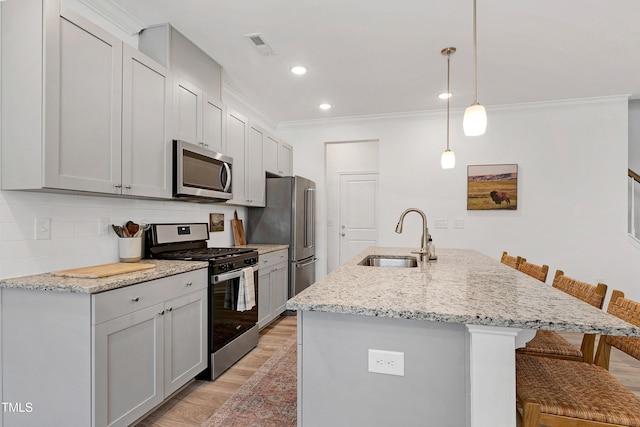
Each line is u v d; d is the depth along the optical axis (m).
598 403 1.16
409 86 3.60
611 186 3.91
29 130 1.62
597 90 3.68
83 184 1.79
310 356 1.29
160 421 2.00
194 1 2.20
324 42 2.71
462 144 4.36
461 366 1.14
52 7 1.63
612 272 3.89
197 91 2.73
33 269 1.85
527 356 1.57
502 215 4.22
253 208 4.29
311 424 1.29
